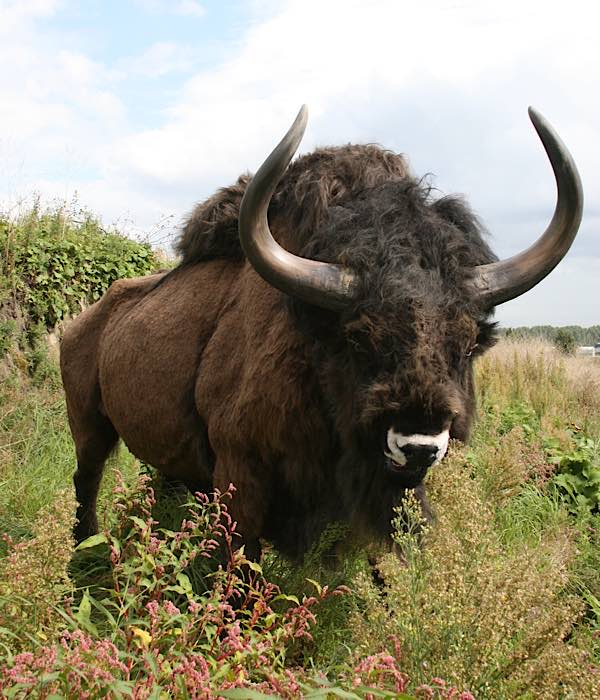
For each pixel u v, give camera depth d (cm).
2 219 926
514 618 251
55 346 907
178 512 503
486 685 243
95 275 979
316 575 384
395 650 243
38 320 903
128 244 1040
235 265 441
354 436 343
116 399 487
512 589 259
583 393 1127
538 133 338
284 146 313
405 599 256
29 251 892
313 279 325
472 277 332
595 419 950
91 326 551
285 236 385
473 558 264
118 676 230
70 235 985
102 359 510
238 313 403
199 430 425
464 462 324
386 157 398
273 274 326
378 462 343
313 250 353
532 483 590
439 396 301
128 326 485
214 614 274
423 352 303
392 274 313
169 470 470
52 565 262
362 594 272
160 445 455
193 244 464
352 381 333
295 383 357
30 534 458
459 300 317
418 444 303
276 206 398
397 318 307
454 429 354
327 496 376
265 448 370
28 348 882
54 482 568
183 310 446
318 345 346
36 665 207
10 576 257
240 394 375
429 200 353
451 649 243
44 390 821
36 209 945
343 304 325
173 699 214
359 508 360
